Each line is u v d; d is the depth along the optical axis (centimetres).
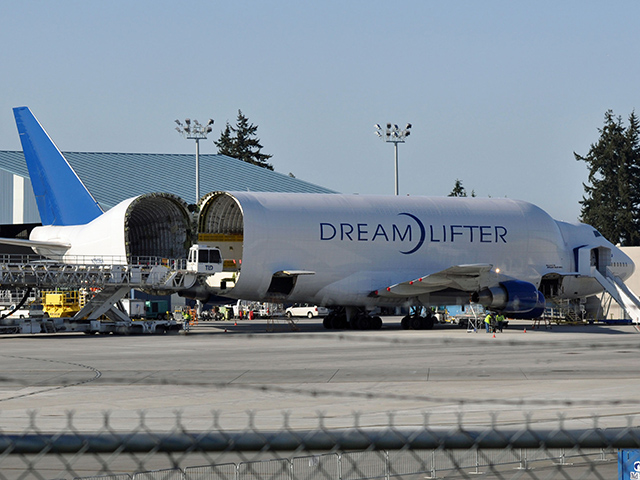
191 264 8112
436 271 8850
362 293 8575
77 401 3155
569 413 2808
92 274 7794
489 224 9162
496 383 3753
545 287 9744
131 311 9569
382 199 8962
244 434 929
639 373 4181
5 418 2742
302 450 933
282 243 8262
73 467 1977
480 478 1883
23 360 4944
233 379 3931
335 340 6881
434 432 966
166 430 2509
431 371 4306
